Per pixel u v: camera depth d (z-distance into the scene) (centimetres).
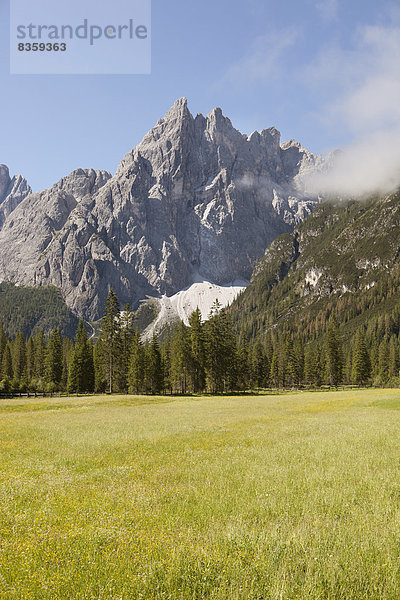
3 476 1228
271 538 652
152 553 604
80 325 8938
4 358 10506
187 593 489
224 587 496
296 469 1207
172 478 1170
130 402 5366
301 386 13025
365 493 957
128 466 1374
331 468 1202
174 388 10512
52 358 9544
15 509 891
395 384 10950
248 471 1188
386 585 516
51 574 543
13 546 660
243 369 11100
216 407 4625
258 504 874
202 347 8812
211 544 638
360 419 2848
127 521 781
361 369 12494
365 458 1343
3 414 3916
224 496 941
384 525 738
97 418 3384
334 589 512
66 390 9038
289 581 515
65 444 1920
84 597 479
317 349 14950
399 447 1581
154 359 8781
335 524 743
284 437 1983
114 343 8331
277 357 14038
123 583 512
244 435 2125
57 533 711
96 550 627
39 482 1155
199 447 1761
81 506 902
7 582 529
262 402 5488
